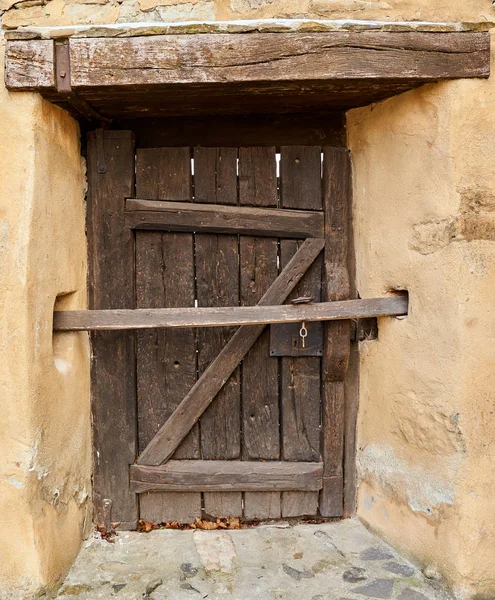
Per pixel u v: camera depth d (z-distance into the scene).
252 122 2.46
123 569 2.18
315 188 2.43
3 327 1.90
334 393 2.51
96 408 2.46
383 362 2.36
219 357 2.46
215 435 2.52
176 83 1.92
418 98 2.08
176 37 1.91
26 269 1.90
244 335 2.45
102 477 2.49
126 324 2.17
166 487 2.49
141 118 2.43
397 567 2.20
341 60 1.92
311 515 2.58
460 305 1.97
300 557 2.27
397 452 2.29
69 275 2.24
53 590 2.01
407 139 2.15
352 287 2.51
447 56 1.94
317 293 2.47
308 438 2.54
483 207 1.99
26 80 1.90
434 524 2.10
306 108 2.38
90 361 2.46
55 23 1.97
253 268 2.45
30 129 1.92
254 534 2.47
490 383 1.99
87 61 1.91
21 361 1.90
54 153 2.10
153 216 2.38
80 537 2.33
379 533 2.41
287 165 2.42
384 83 2.00
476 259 1.98
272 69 1.92
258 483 2.50
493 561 2.00
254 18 2.01
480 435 1.99
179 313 2.18
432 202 2.05
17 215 1.91
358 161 2.44
